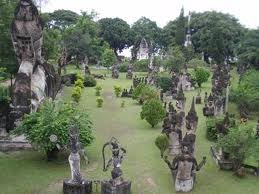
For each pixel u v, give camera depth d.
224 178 23.28
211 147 28.20
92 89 58.06
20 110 29.14
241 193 21.27
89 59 90.00
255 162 25.91
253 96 41.56
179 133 27.34
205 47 98.25
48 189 21.28
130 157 26.64
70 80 60.16
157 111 34.72
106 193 20.08
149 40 111.25
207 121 33.00
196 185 22.17
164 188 21.67
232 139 23.91
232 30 99.12
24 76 29.53
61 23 101.44
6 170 23.81
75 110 26.80
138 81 60.88
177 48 84.88
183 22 104.38
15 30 30.61
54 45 47.06
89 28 87.56
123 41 116.75
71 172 22.14
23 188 21.34
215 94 41.78
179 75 58.16
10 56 37.12
